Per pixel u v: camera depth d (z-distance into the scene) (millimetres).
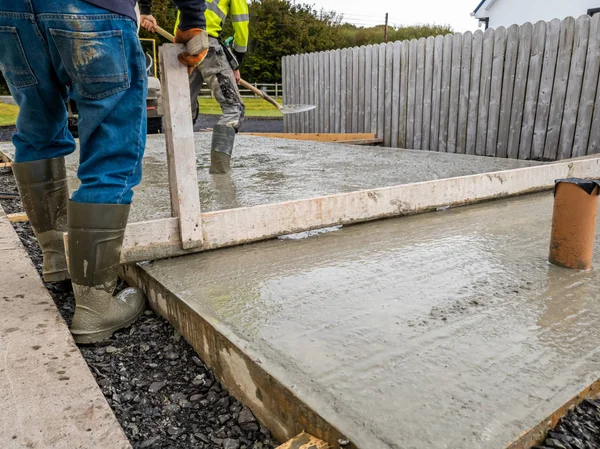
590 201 1690
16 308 1466
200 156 4781
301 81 8219
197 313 1407
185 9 1553
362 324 1348
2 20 1268
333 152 5238
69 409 1031
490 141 5547
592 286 1606
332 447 946
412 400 1009
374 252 1963
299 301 1499
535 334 1287
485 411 974
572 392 1033
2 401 1048
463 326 1333
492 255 1917
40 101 1493
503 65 5297
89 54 1252
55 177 1762
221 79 3443
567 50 4734
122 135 1400
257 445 1106
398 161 4453
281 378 1085
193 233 1877
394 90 6559
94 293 1467
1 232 2219
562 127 4887
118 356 1444
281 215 2107
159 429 1152
